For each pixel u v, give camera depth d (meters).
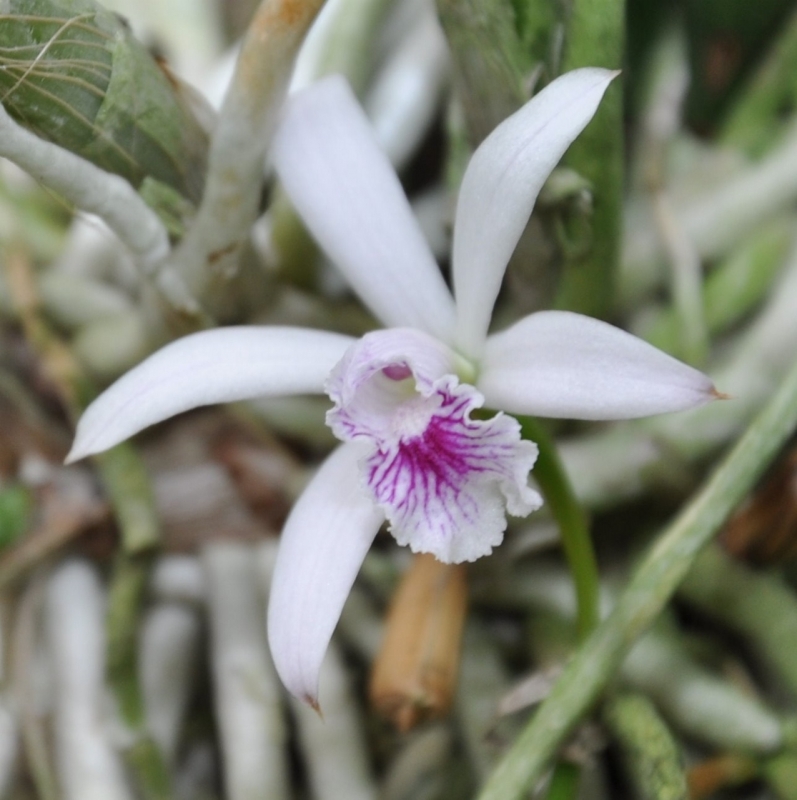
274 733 0.20
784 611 0.20
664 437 0.20
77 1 0.17
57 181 0.18
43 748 0.20
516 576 0.20
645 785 0.18
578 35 0.18
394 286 0.18
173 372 0.18
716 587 0.20
